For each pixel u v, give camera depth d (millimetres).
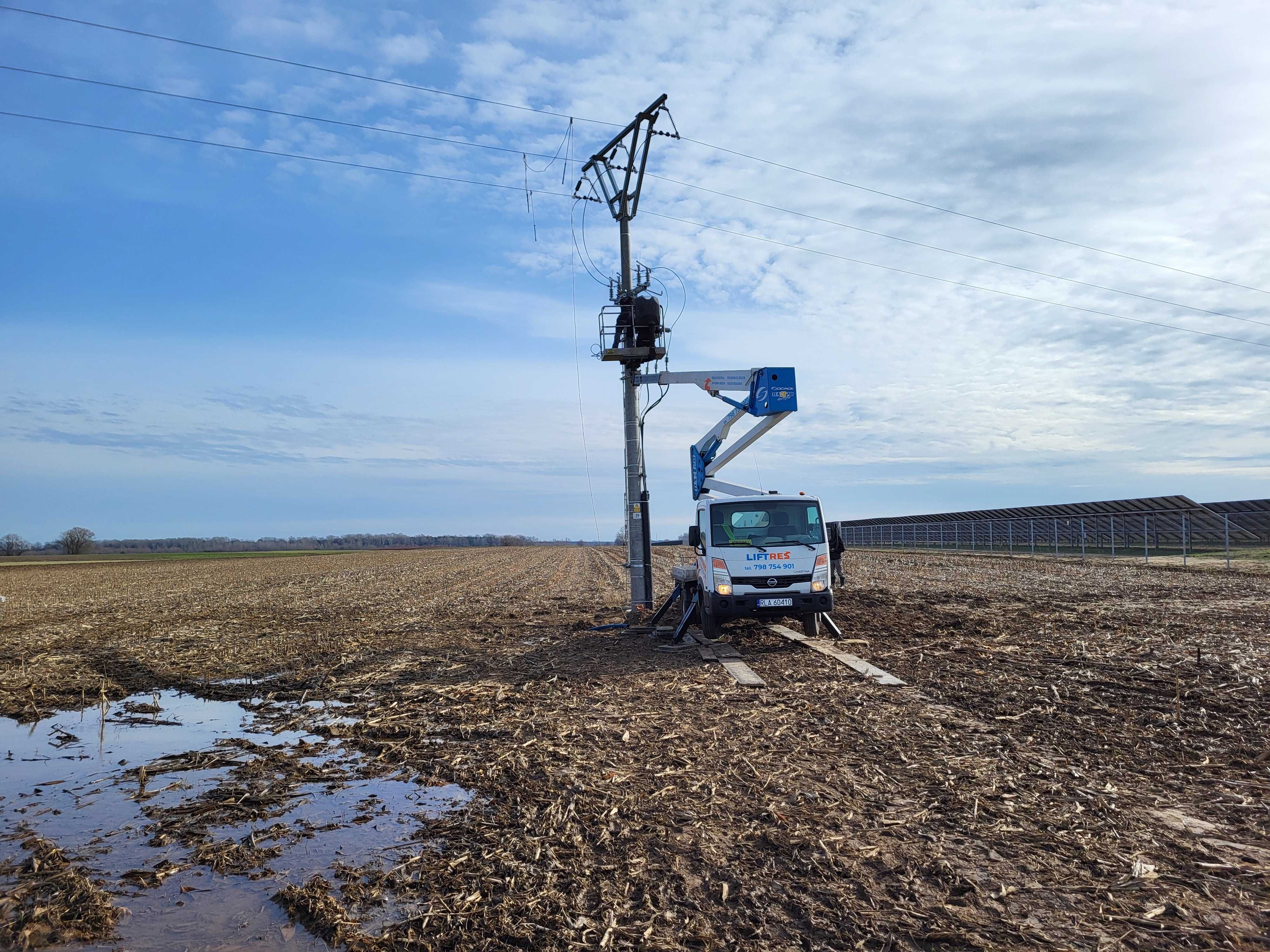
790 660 12547
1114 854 5039
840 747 7641
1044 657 11844
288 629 18562
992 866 4934
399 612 21703
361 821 6293
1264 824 5445
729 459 17359
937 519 59469
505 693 10852
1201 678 9891
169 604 25891
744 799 6316
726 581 13695
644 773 7105
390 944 4332
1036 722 8258
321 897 4887
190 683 12516
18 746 9016
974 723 8273
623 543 89938
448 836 5863
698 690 10539
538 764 7516
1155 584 22859
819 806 6074
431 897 4852
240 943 4426
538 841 5637
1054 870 4852
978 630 14898
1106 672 10523
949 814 5812
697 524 14906
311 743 8812
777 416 16000
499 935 4363
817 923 4340
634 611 17391
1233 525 34562
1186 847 5117
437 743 8539
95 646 16578
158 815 6605
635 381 17109
